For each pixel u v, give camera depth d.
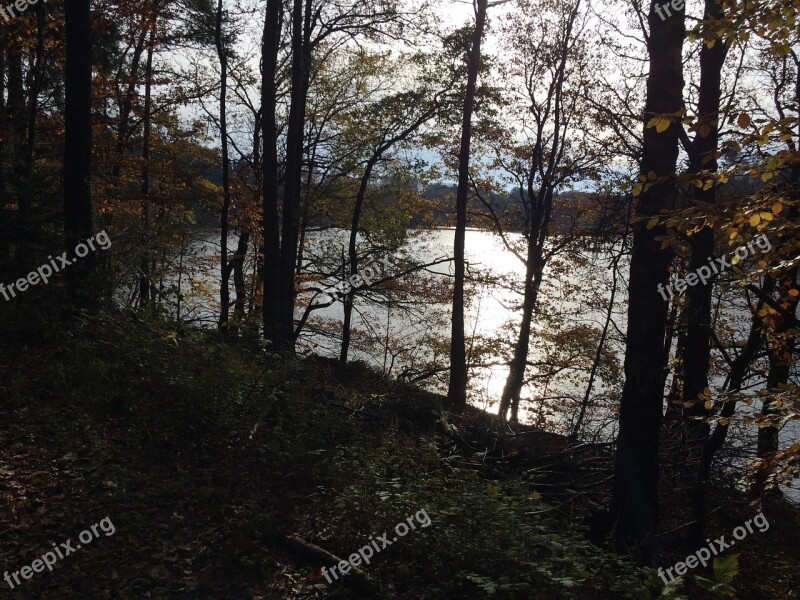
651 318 7.42
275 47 15.40
